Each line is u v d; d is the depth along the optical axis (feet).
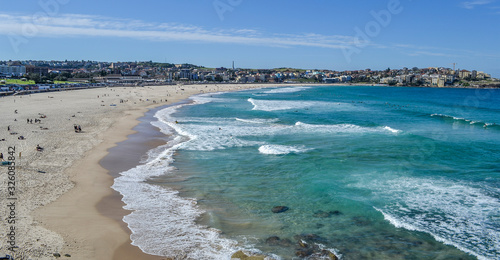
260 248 43.11
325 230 48.32
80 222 47.70
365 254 42.39
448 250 43.34
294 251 42.55
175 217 51.57
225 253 41.65
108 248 41.73
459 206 56.13
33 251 38.68
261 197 60.44
